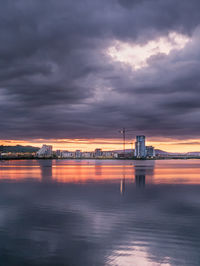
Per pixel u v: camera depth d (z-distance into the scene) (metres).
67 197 22.23
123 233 11.89
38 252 9.63
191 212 16.30
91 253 9.55
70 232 12.04
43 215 15.36
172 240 10.95
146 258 9.12
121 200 20.64
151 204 19.00
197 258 9.12
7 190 26.92
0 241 10.81
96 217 14.89
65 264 8.65
